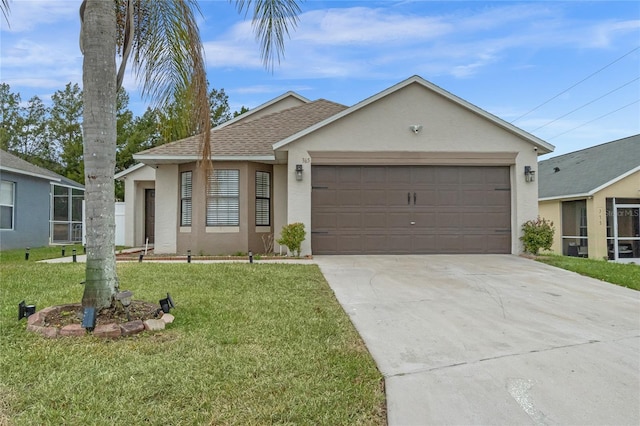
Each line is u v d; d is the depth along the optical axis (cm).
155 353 381
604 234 1648
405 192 1124
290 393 311
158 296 602
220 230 1182
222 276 768
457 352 402
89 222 474
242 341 419
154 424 266
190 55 605
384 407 298
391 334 457
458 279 773
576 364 372
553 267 915
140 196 1731
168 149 1204
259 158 1170
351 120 1110
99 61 473
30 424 263
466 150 1110
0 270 838
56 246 1638
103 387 313
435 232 1127
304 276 777
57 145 3319
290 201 1099
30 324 444
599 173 1786
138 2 603
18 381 321
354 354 393
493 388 327
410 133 1109
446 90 1102
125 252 1327
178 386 317
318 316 517
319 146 1105
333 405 296
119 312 473
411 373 354
